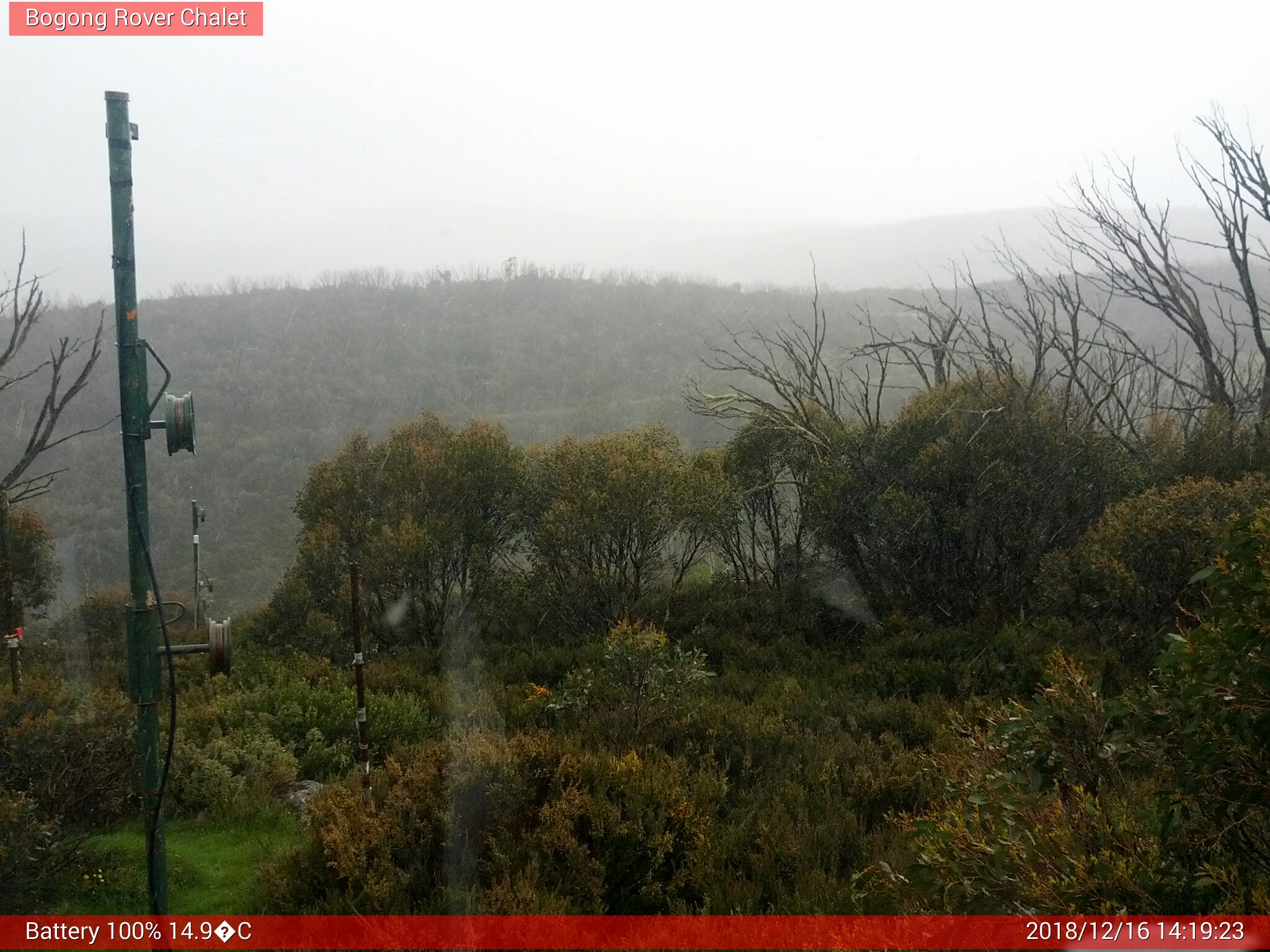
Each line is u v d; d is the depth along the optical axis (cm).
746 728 704
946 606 1048
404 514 1146
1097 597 866
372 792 515
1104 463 1009
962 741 548
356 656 520
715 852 509
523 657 973
